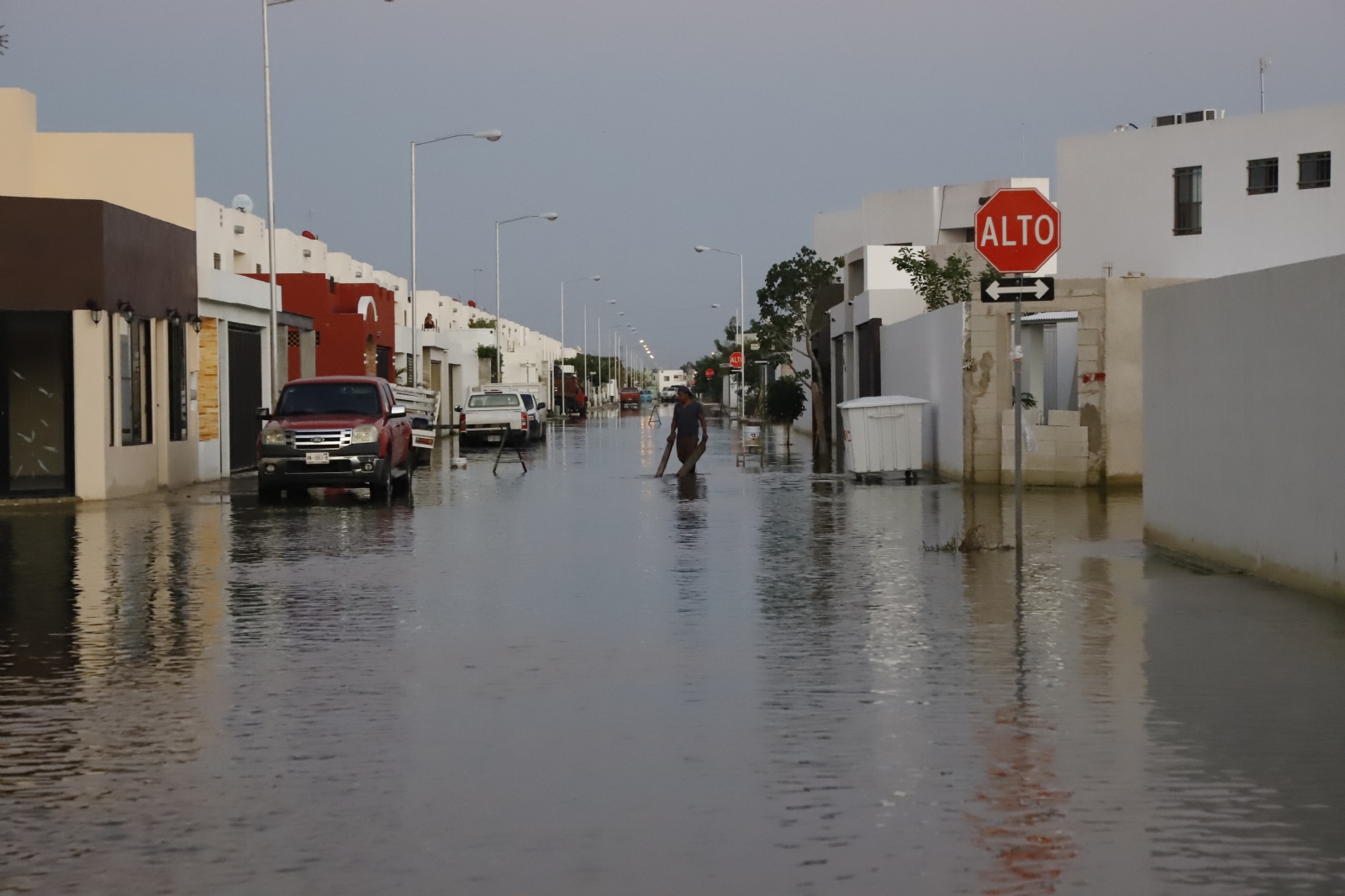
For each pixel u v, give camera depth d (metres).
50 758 9.16
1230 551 18.03
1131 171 56.22
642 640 13.37
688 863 7.07
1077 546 20.94
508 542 22.27
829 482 36.56
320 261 95.88
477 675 11.79
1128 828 7.59
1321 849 7.25
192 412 39.03
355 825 7.73
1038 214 21.47
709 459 49.69
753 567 18.83
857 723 10.02
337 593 16.58
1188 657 12.31
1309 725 9.87
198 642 13.38
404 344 81.31
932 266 53.66
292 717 10.30
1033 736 9.59
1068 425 33.56
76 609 15.49
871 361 54.56
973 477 34.56
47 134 41.12
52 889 6.76
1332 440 15.03
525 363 138.50
